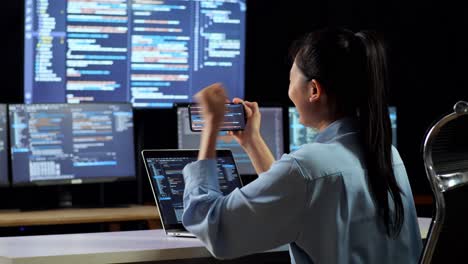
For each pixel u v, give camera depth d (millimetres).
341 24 5555
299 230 1953
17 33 4875
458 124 2080
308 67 2043
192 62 5121
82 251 2188
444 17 5598
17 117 4398
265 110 4742
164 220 2580
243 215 1945
